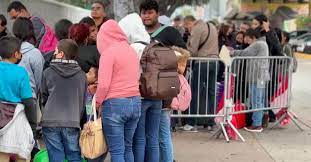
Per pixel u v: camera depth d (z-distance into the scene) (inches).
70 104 241.4
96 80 265.3
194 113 392.8
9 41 237.5
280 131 423.8
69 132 241.8
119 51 241.8
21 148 231.9
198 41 392.5
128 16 263.9
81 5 1188.5
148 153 268.7
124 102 241.3
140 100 250.1
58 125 238.8
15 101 232.4
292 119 439.5
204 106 390.0
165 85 251.9
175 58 257.0
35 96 275.7
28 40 282.4
